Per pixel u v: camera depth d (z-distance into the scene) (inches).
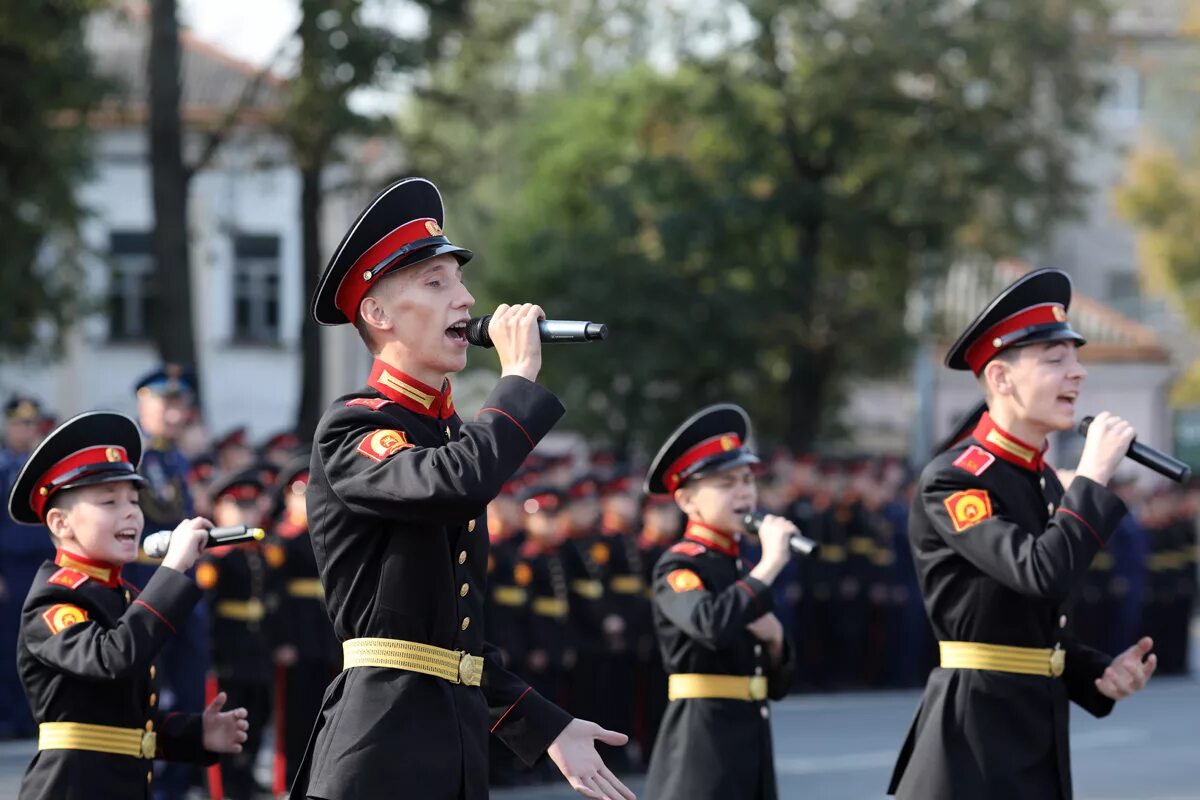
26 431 640.4
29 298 957.2
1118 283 1847.9
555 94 1407.5
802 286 1189.1
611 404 1234.6
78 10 850.8
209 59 1434.5
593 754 225.1
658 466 356.2
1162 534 1010.7
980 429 286.2
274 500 540.1
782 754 633.6
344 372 1419.8
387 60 865.5
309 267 945.5
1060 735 276.7
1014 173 1137.4
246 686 522.3
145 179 1365.7
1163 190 1567.4
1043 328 275.6
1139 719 775.7
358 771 203.9
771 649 344.2
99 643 268.1
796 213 1172.5
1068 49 1159.6
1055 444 1273.4
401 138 965.2
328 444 209.5
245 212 1380.4
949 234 1172.5
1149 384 1498.5
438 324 210.8
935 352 1348.4
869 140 1180.5
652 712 635.5
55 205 933.2
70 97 883.4
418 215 213.3
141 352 1376.7
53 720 276.8
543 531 613.9
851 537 857.5
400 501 199.9
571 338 207.9
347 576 209.6
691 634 329.7
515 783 584.4
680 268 1201.4
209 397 1393.9
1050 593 259.4
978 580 276.1
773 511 811.4
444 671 209.5
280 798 539.8
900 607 866.8
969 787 273.3
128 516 287.4
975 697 275.7
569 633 620.1
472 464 197.2
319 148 903.1
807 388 1254.9
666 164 1198.9
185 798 493.0
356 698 207.5
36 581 284.5
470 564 214.4
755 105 1204.5
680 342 1183.6
